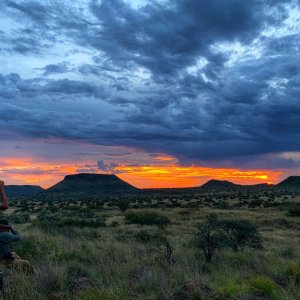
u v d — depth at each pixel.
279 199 99.12
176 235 26.61
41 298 6.55
